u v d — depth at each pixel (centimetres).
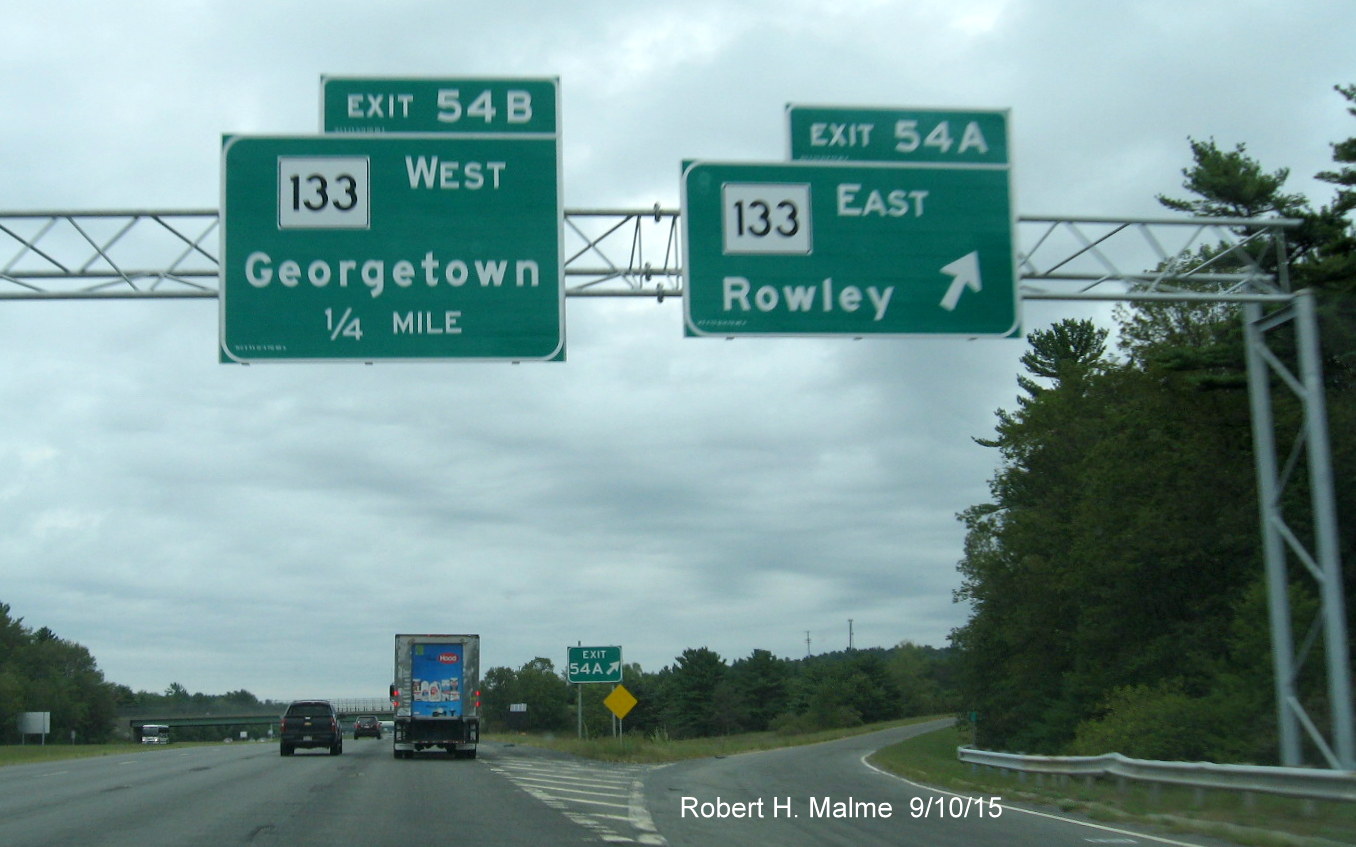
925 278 1684
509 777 2742
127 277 1694
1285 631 1919
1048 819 1716
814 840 1446
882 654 17925
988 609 5928
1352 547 2938
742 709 13750
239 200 1614
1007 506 6062
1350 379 2858
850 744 6338
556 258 1634
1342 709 1802
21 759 4394
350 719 9412
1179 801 1856
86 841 1424
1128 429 4006
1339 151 2647
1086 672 4625
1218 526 3672
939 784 2505
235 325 1593
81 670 14175
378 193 1625
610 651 4559
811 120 1692
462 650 3916
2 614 13412
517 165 1644
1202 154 3200
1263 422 1964
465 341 1609
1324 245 2538
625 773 2964
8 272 1681
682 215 1656
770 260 1661
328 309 1605
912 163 1702
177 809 1867
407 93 1644
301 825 1603
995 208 1711
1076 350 6556
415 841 1413
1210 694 3331
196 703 19838
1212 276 1920
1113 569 4062
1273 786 1617
